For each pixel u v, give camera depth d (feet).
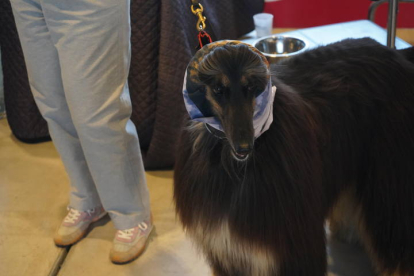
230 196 4.29
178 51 7.66
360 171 5.26
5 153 9.29
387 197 5.08
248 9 11.04
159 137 8.08
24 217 7.63
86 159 6.24
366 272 6.26
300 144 4.22
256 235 4.30
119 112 5.89
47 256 6.89
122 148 6.11
